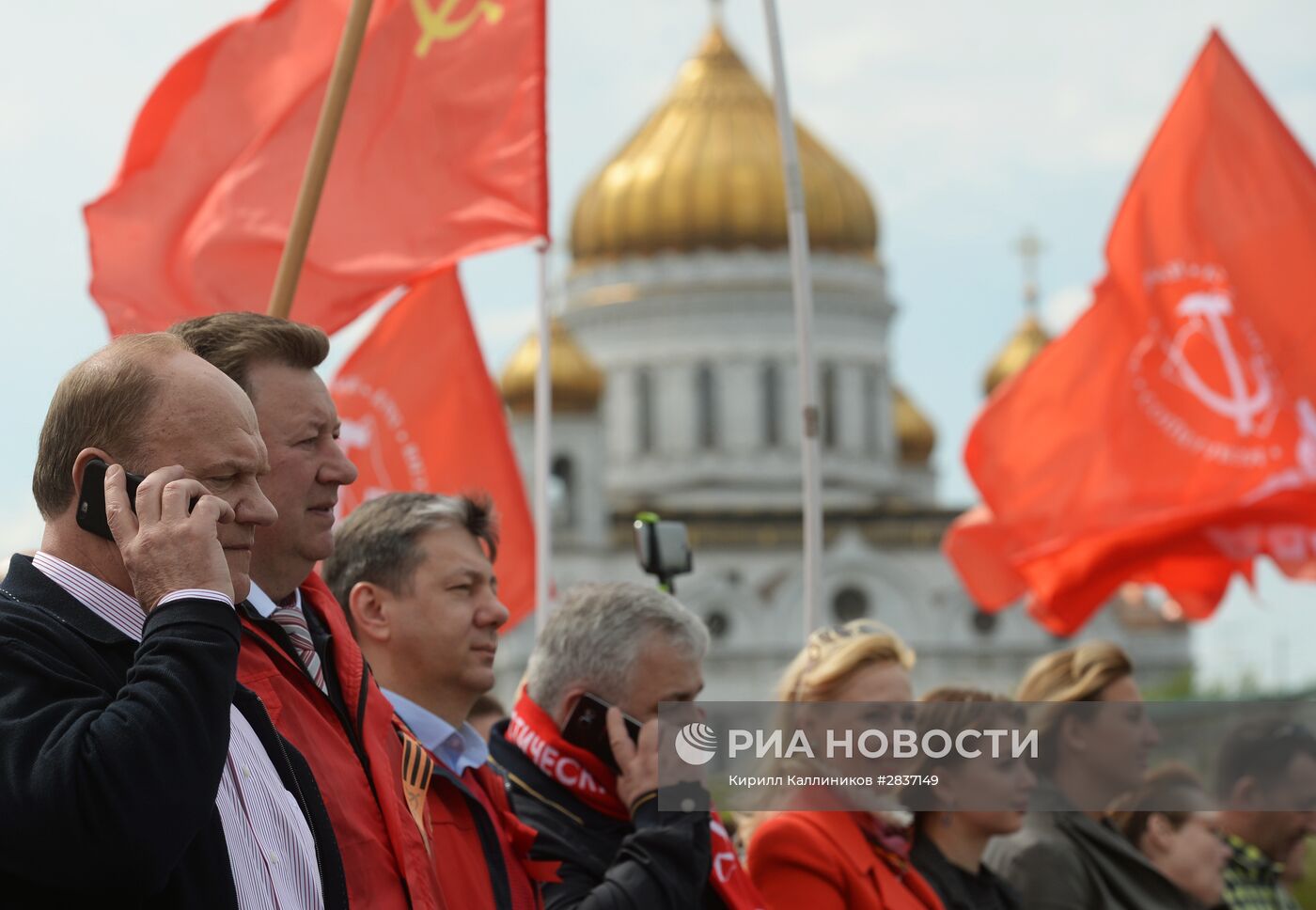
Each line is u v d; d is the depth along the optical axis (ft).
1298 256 39.70
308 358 15.97
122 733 11.54
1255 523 39.50
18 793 11.45
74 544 12.85
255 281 27.12
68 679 12.21
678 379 254.47
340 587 18.62
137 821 11.41
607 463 255.50
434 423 35.35
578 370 238.48
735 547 244.42
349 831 14.89
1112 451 40.32
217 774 11.81
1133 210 40.65
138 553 12.31
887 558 242.78
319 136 22.33
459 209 27.07
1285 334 39.63
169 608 12.10
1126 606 254.68
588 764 19.63
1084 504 40.32
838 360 255.70
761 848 20.42
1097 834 24.13
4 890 11.71
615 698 19.54
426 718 18.13
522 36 27.30
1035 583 40.98
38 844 11.39
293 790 13.52
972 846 22.66
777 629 236.22
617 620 19.67
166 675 11.83
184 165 27.63
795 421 254.27
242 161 27.53
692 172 257.34
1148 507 39.93
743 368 254.47
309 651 15.64
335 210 27.12
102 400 12.76
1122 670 24.56
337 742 15.24
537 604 34.55
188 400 12.82
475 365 35.53
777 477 252.62
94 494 12.64
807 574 31.73
